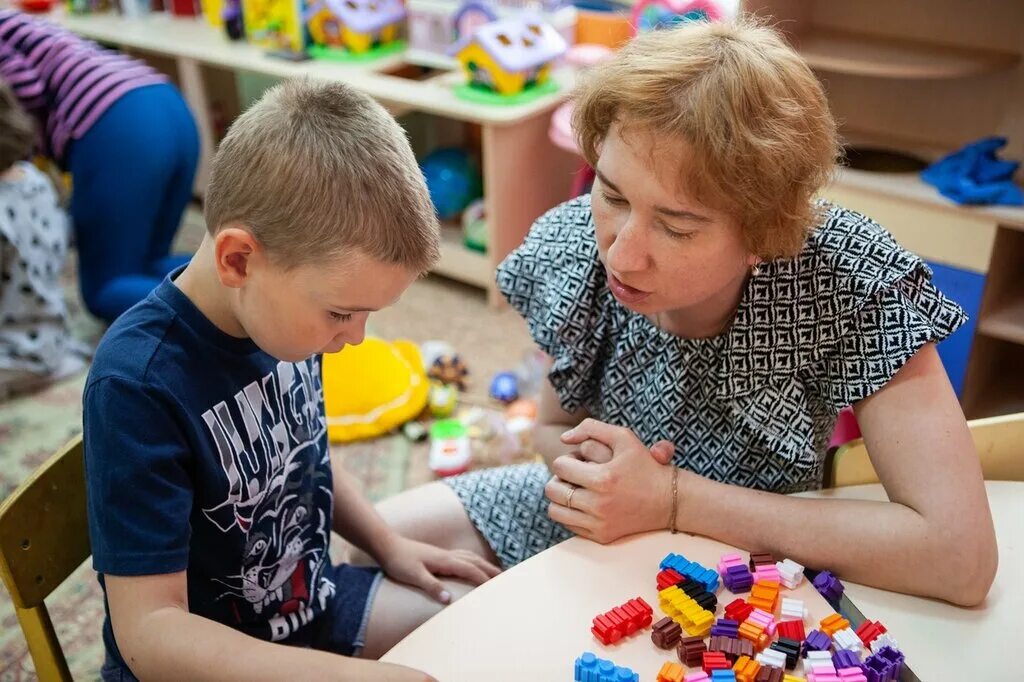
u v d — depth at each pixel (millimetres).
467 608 830
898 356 899
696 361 995
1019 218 1633
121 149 2129
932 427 891
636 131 783
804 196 836
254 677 759
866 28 1928
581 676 755
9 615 1564
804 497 944
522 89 2352
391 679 741
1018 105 1827
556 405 1172
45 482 896
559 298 1050
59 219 2188
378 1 2684
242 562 958
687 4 2039
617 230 851
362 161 761
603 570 879
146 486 792
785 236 841
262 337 824
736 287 939
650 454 956
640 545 917
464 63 2357
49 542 906
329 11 2623
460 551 1156
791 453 978
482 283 2510
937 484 872
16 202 2045
